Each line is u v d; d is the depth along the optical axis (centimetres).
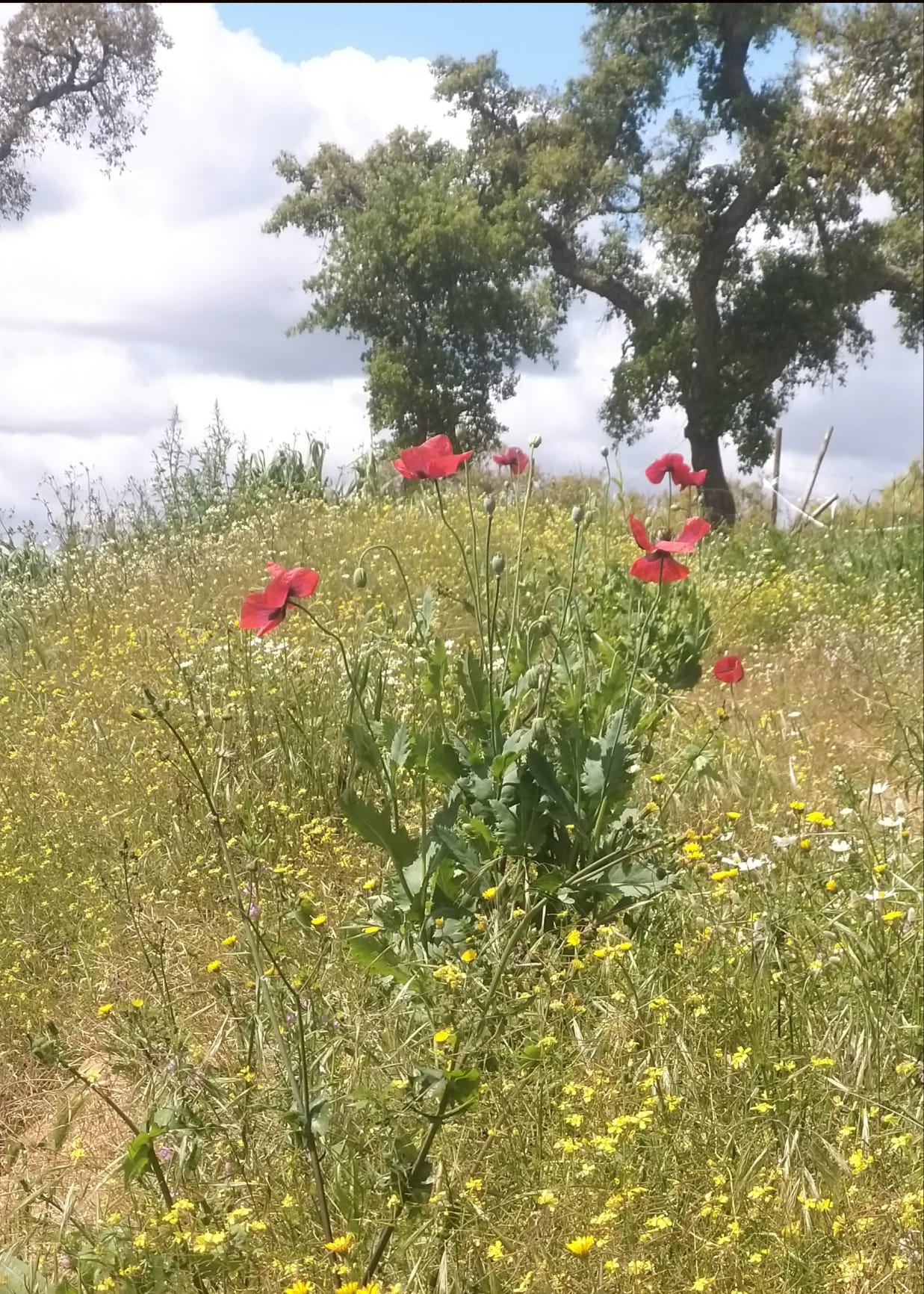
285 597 349
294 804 459
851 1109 289
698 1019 312
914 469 1909
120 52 2395
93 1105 318
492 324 2980
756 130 2816
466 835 390
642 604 625
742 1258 238
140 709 521
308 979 294
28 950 388
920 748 548
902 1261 231
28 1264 239
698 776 496
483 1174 254
